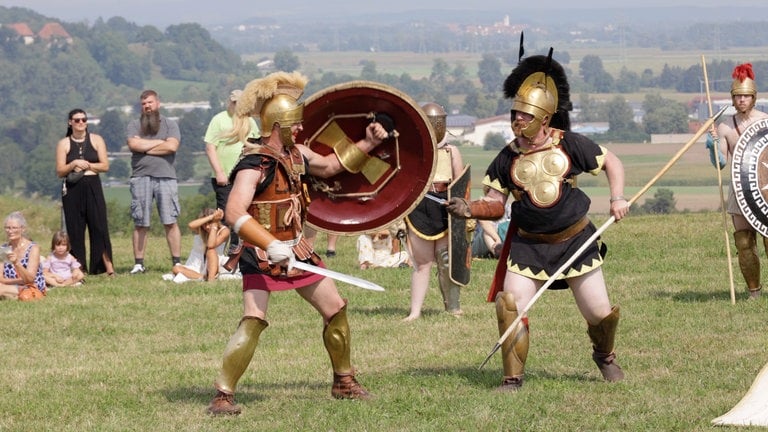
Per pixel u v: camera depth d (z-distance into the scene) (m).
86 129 20.45
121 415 10.04
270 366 12.23
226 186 19.28
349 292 17.73
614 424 9.25
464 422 9.38
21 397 10.95
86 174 20.30
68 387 11.40
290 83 9.70
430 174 10.25
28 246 18.03
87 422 9.85
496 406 9.79
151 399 10.65
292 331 14.58
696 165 128.12
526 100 10.06
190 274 19.62
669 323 13.86
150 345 14.05
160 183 20.48
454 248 14.66
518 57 10.28
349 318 15.38
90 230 20.45
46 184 141.88
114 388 11.27
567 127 10.47
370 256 20.34
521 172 10.21
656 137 173.00
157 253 24.86
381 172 10.34
